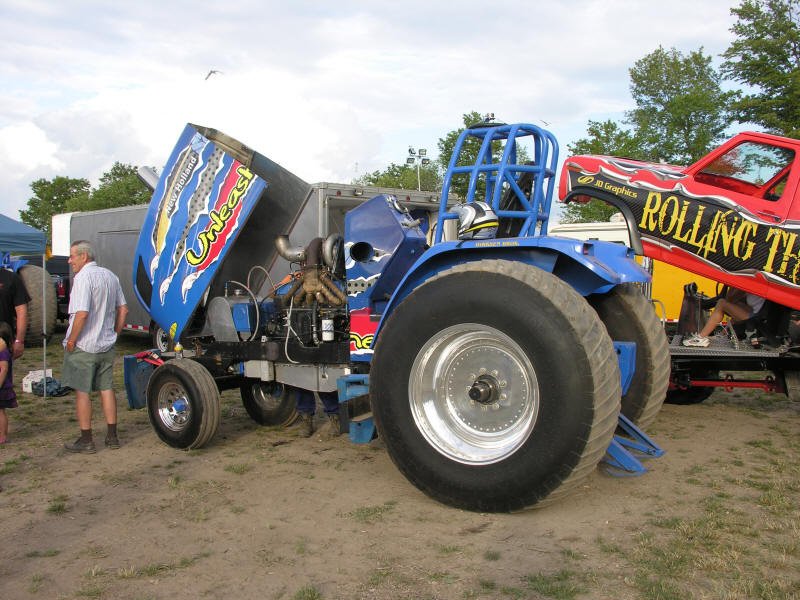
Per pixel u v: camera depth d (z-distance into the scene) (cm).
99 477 468
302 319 532
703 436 569
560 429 336
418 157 2144
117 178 6825
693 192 642
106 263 1326
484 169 433
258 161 619
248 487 440
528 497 351
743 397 763
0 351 562
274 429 618
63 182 7312
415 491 423
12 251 854
